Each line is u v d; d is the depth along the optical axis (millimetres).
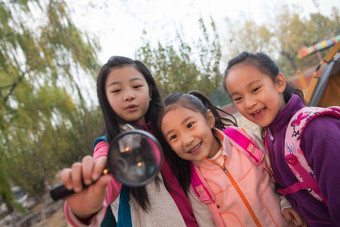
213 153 1426
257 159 1362
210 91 5801
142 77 1374
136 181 645
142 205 1177
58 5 5715
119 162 647
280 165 1216
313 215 1142
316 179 1016
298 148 1079
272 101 1191
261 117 1228
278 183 1344
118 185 1055
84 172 666
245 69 1210
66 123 7430
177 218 1201
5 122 5848
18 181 5988
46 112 6453
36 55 5746
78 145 7738
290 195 1251
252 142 1415
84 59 6125
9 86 6031
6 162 5746
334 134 959
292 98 1234
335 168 905
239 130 1470
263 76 1198
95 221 800
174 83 5629
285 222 1350
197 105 1303
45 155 8047
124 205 1186
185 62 5621
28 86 6062
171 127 1235
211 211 1310
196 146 1233
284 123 1195
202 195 1318
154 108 1452
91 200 696
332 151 927
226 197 1318
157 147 649
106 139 1282
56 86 6445
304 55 17641
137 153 651
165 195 1228
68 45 5879
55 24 5703
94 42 6570
